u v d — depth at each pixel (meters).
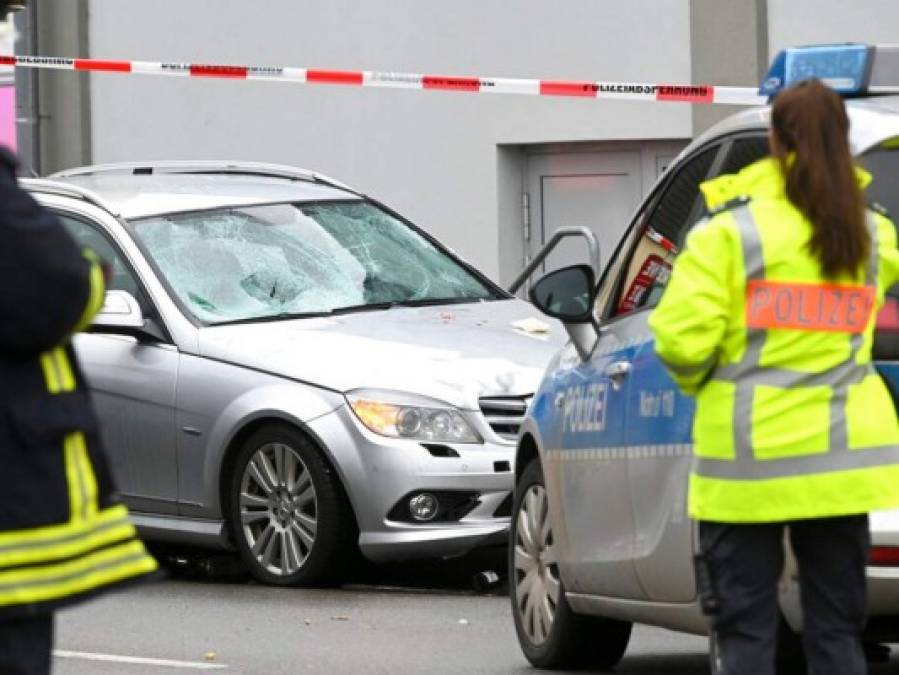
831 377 13.66
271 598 25.47
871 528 15.44
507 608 24.61
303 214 29.95
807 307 13.60
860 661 13.82
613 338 18.73
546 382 20.23
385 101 43.72
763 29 39.38
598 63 41.12
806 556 13.86
